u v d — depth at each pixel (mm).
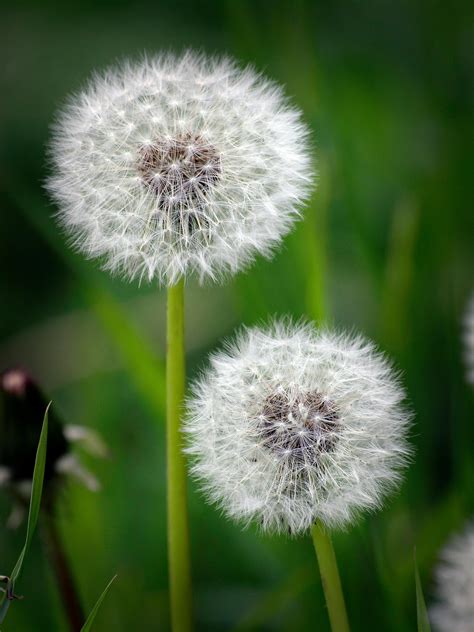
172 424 380
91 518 441
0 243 534
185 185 382
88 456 465
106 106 391
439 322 497
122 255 377
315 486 365
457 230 518
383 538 449
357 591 428
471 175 524
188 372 503
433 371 490
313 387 374
